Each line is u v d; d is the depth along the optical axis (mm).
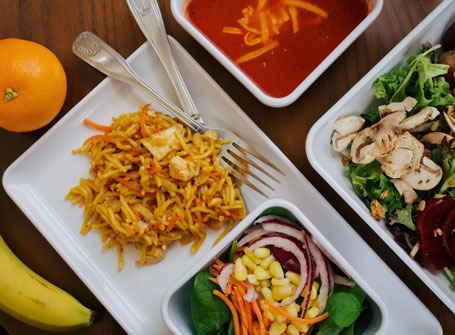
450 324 442
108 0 474
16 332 477
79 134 468
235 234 399
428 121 425
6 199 480
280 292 400
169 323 389
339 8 443
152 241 449
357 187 431
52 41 477
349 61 459
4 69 419
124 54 475
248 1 450
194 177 449
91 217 464
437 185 422
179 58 457
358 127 426
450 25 435
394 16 458
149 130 450
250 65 448
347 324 391
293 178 440
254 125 441
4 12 479
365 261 435
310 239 409
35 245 477
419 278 437
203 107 465
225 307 407
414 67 414
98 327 469
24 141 480
